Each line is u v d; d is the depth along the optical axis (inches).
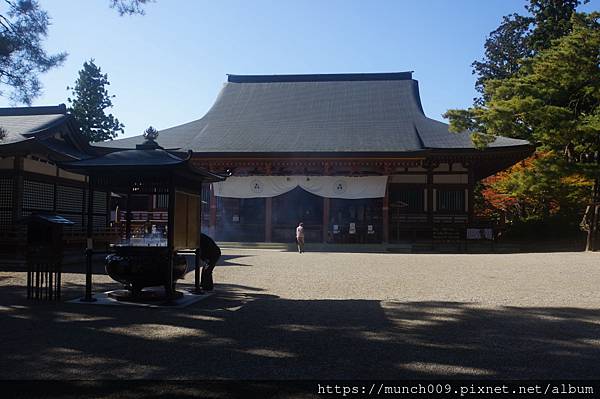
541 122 936.3
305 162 1104.8
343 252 961.5
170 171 347.9
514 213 1409.9
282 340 251.0
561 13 1485.0
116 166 344.5
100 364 208.8
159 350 231.1
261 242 1112.8
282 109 1422.2
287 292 420.8
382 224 1101.1
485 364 211.3
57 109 794.8
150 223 857.5
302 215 1254.3
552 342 248.8
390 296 399.9
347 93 1494.8
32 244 372.2
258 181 1128.2
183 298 373.7
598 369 205.0
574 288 444.5
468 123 1040.2
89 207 365.1
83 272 549.6
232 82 1603.1
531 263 690.2
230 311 330.0
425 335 263.1
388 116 1346.0
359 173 1121.4
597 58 897.5
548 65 925.8
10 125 712.4
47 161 663.1
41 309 331.6
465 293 415.2
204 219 1173.7
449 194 1152.2
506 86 1006.4
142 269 351.3
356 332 269.4
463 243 1067.3
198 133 1269.7
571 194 987.9
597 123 862.5
